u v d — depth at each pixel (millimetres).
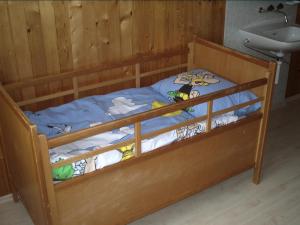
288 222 2256
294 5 3283
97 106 2273
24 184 1990
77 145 1897
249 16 3029
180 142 2033
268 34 3012
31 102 2232
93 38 2355
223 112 2143
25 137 1638
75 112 2219
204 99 1996
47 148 1570
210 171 2289
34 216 1972
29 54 2176
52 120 2139
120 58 2520
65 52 2289
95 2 2279
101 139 1956
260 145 2455
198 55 2729
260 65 2281
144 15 2506
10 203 2400
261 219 2279
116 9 2373
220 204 2400
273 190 2531
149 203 2078
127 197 1969
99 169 1794
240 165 2445
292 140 3105
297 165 2797
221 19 2895
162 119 2182
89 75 2428
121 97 2428
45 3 2123
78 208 1810
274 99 3607
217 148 2246
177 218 2283
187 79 2453
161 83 2523
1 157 2299
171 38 2697
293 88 3766
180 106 1915
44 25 2162
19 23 2086
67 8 2199
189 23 2738
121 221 2008
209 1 2764
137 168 1931
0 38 2062
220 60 2557
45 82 2213
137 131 1826
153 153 1941
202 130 2129
